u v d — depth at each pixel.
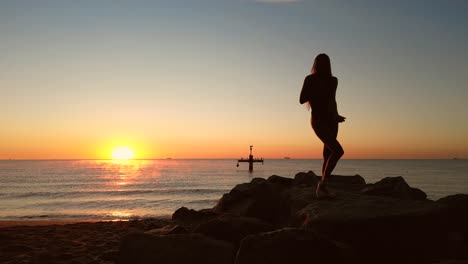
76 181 72.75
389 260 4.59
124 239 5.05
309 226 4.91
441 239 4.58
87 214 26.89
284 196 7.03
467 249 4.58
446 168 172.75
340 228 4.71
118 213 27.61
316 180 9.19
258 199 7.10
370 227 4.63
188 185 61.94
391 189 7.57
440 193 51.34
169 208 31.75
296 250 4.01
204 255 4.70
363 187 8.35
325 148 5.96
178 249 4.77
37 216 25.70
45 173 109.19
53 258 5.64
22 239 7.12
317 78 5.38
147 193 47.03
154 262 4.67
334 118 5.42
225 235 5.46
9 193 46.88
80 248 6.39
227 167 178.25
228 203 7.96
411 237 4.58
